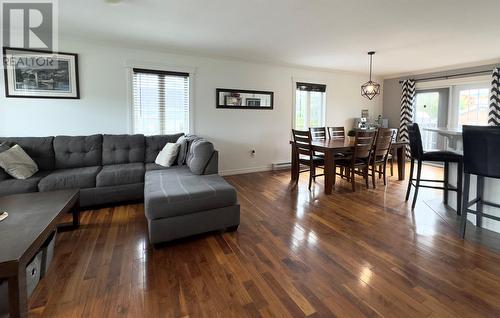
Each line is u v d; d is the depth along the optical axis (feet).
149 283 5.69
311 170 13.15
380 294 5.35
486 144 6.89
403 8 8.65
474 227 8.54
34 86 11.56
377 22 9.87
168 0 8.20
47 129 11.95
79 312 4.83
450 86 17.58
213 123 15.46
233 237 7.92
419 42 12.23
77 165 11.05
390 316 4.77
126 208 10.30
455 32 10.89
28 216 5.87
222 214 7.98
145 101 13.71
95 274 5.99
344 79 19.92
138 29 10.75
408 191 11.27
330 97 19.48
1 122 11.33
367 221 9.08
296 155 14.25
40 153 10.52
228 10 8.88
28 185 9.00
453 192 10.34
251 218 9.39
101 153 11.50
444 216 9.50
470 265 6.36
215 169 10.43
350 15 9.25
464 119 17.04
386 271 6.14
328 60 15.89
